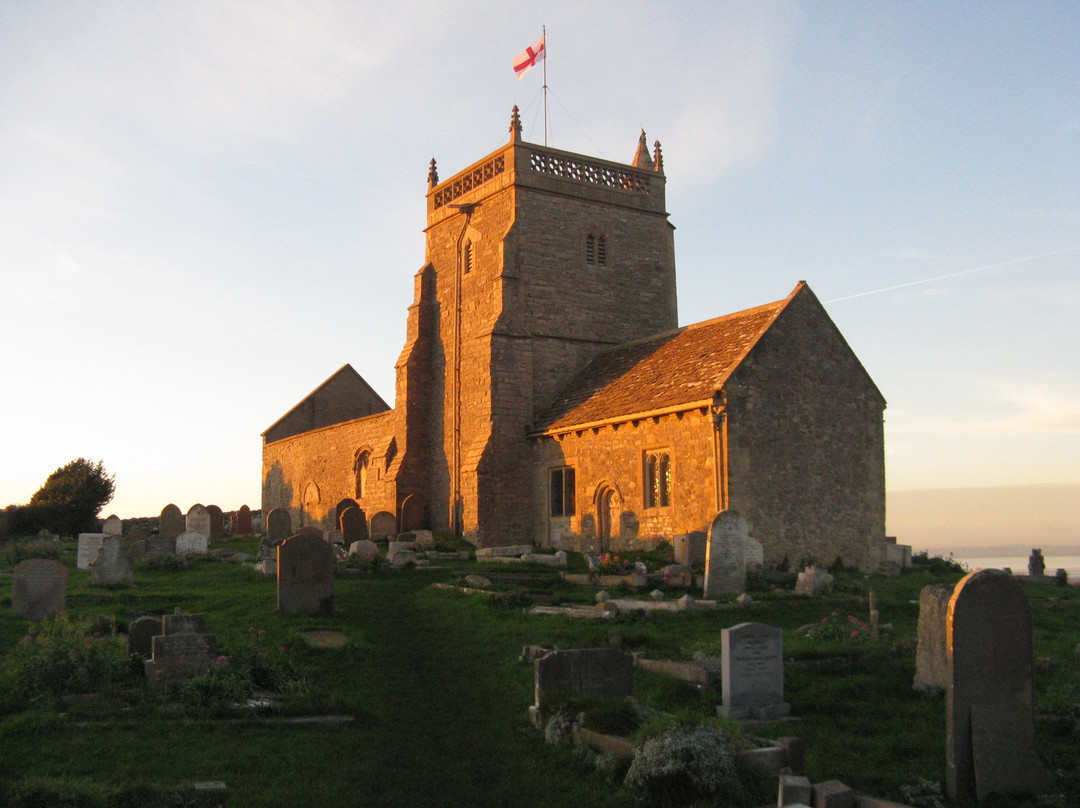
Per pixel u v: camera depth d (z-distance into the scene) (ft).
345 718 46.85
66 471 187.21
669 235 147.23
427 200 151.94
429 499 144.25
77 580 89.51
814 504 102.89
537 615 70.59
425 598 80.18
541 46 142.72
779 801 34.81
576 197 137.90
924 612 51.16
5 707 45.37
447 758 43.39
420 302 147.84
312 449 191.01
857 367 109.40
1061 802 36.73
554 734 43.86
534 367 131.95
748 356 100.17
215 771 39.42
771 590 83.20
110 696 47.57
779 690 47.14
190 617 55.67
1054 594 86.53
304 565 70.49
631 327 141.08
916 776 38.91
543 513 126.52
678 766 36.73
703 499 98.94
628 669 48.52
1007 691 38.19
